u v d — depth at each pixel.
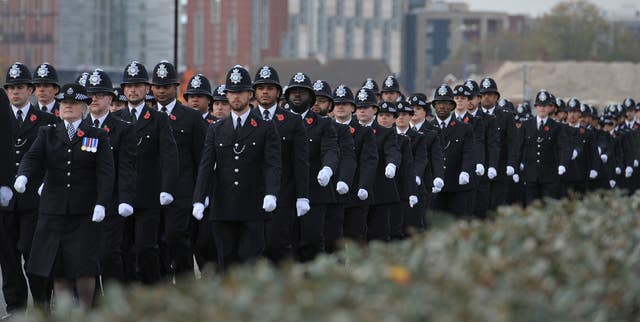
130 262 35.72
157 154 35.66
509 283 18.16
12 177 31.58
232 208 32.50
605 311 18.61
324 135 36.94
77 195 30.88
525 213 24.05
